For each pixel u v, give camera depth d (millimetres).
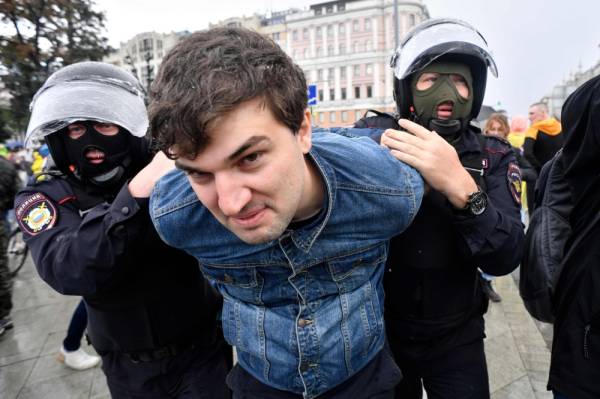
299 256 911
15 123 11117
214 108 615
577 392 1236
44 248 1209
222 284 1056
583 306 1210
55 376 2693
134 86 1404
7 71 10398
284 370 1021
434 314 1388
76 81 1319
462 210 1164
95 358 2809
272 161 683
